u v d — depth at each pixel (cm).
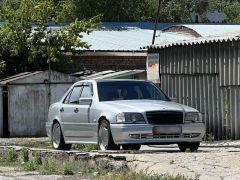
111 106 2633
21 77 5069
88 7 8894
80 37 5831
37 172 2317
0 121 5034
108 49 6044
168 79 3988
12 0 7338
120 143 2548
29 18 5678
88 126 2755
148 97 2816
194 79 3731
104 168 2211
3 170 2405
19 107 5047
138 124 2544
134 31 6850
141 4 9650
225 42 3459
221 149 2748
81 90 2895
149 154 2259
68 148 2981
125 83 2850
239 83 3359
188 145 2688
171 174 1909
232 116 3425
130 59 6091
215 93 3553
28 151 2711
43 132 5097
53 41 5684
